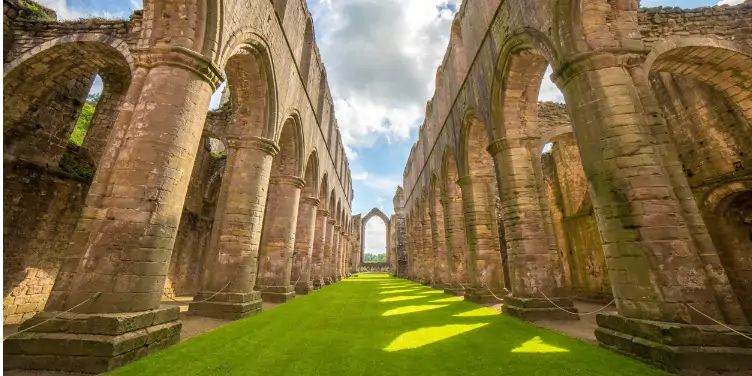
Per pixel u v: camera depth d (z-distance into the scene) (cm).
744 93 910
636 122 616
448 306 1144
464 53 1547
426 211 2491
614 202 598
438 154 1997
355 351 570
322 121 2105
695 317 506
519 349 581
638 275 552
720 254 911
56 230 1041
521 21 909
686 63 938
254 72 1037
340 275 3328
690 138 1045
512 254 973
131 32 1059
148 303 568
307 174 1864
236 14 823
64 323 494
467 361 519
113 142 614
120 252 554
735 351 460
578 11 704
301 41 1490
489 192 1393
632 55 670
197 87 680
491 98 1109
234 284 959
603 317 599
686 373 452
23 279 948
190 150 662
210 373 464
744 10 916
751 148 895
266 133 1101
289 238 1394
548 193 1706
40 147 1035
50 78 1075
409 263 3438
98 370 460
